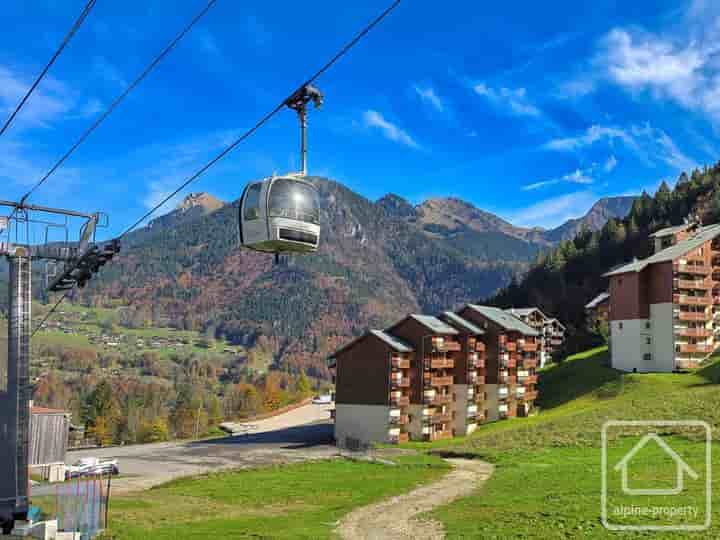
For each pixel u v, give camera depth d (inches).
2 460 1328.7
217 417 7815.0
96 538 1248.8
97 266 1315.2
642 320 4562.0
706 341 4512.8
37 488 2206.0
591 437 2635.3
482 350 4451.3
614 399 3944.4
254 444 3939.5
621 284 4729.3
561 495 1539.1
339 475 2440.9
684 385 3833.7
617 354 4731.8
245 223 1133.1
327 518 1534.2
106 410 7239.2
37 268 1343.5
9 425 1314.0
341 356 4069.9
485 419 4439.0
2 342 1376.7
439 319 4409.5
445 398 4128.9
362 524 1429.6
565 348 5954.7
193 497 1967.3
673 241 5187.0
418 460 2748.5
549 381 5078.7
